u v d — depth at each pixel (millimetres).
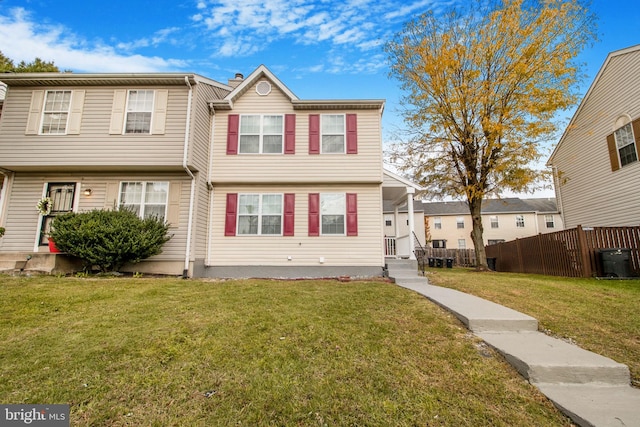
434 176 14898
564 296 6512
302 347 3969
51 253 8594
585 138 14422
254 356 3713
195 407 2777
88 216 8734
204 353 3748
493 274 11930
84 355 3594
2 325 4398
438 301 5934
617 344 4168
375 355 3797
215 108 11133
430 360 3707
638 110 11586
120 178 10195
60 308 5238
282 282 8461
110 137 9703
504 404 2936
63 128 9805
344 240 10539
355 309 5543
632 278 9312
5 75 9609
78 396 2873
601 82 13266
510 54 12414
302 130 11094
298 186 10852
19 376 3141
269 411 2746
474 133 13289
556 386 3236
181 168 9805
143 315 4984
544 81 12422
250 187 10859
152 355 3652
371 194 10797
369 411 2771
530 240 13078
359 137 11055
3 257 8734
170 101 9953
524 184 12977
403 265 10211
